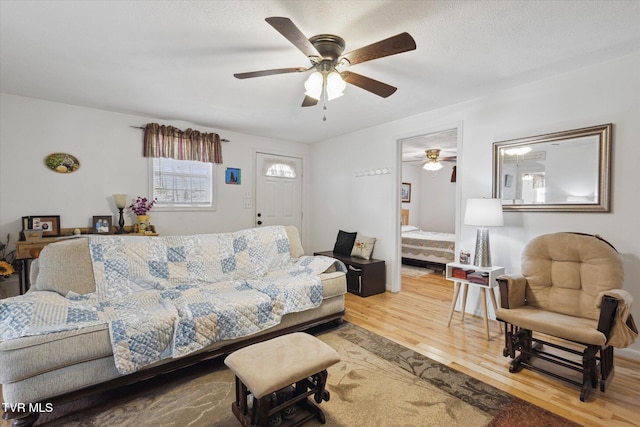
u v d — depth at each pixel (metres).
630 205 2.24
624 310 1.76
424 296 3.83
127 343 1.70
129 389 1.88
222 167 4.48
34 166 3.19
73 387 1.61
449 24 1.84
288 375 1.38
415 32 1.93
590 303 2.04
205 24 1.85
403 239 5.74
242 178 4.69
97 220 3.46
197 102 3.27
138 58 2.29
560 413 1.66
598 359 1.86
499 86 2.81
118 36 1.99
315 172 5.36
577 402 1.76
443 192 7.44
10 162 3.08
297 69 2.00
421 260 5.46
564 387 1.90
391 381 1.96
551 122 2.60
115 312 1.91
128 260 2.45
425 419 1.62
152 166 3.90
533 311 2.13
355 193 4.57
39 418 1.62
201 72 2.53
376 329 2.80
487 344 2.49
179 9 1.70
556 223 2.60
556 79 2.57
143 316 1.85
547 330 1.89
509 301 2.17
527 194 2.75
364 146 4.40
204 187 4.35
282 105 3.36
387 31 1.92
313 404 1.67
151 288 2.45
